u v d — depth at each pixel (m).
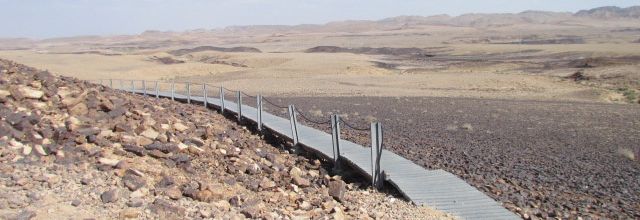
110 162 10.08
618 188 13.57
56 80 15.45
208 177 11.02
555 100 48.75
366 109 35.34
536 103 43.66
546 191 12.94
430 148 18.80
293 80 69.88
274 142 18.86
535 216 10.62
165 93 37.81
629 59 103.56
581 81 70.56
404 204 10.62
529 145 20.58
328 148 15.66
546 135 23.89
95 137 11.25
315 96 48.66
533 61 121.81
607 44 172.50
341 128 24.33
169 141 12.73
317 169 14.75
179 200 8.95
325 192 11.30
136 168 10.08
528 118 31.30
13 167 9.05
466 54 161.12
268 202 9.92
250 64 121.38
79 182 8.90
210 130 16.11
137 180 9.29
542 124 28.34
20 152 9.79
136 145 11.70
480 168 15.35
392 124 26.48
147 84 63.19
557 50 149.25
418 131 23.81
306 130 19.12
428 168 15.11
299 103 39.75
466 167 15.41
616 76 71.44
